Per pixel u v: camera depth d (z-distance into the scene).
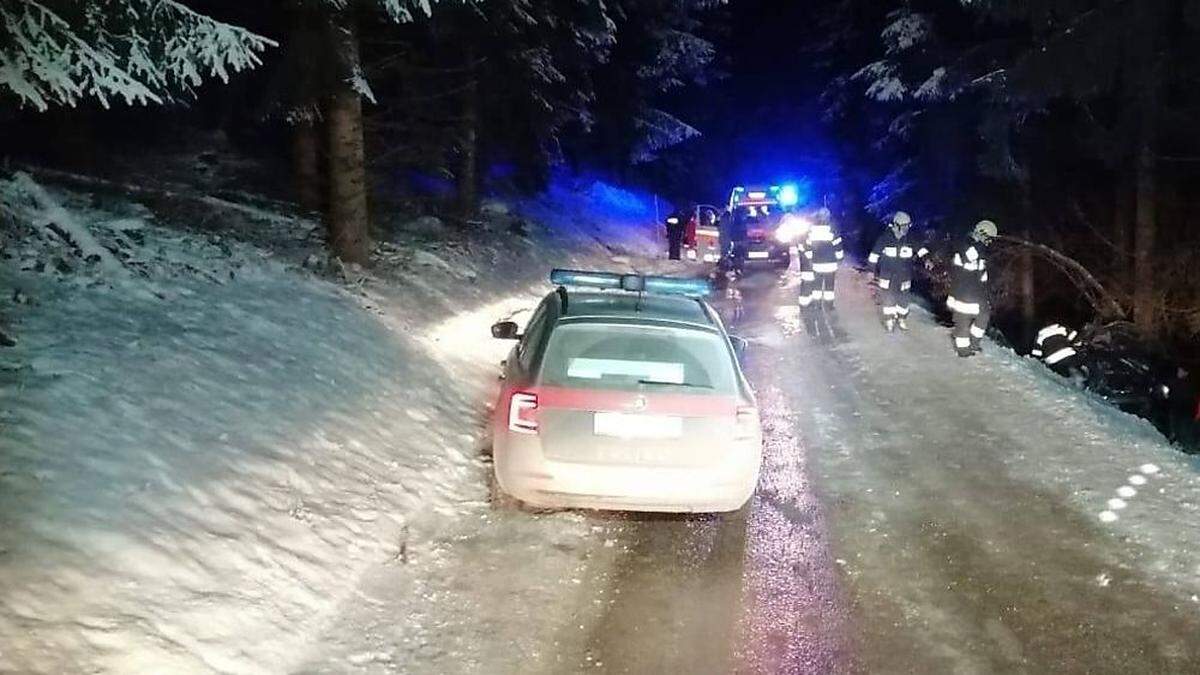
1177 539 6.80
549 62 20.69
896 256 15.16
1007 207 21.98
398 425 8.40
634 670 4.89
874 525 7.04
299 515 6.08
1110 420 10.53
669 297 7.68
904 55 25.25
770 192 23.02
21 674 3.88
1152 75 16.45
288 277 11.71
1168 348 17.42
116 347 7.66
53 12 7.34
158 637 4.43
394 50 18.55
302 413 7.68
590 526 6.75
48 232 9.81
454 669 4.81
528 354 6.92
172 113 19.36
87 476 5.54
